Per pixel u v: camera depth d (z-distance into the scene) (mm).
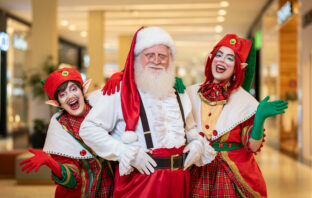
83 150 2516
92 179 2529
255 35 15531
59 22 15703
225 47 2705
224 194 2592
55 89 2521
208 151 2508
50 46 9742
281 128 10586
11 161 6309
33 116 9664
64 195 2594
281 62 10820
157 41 2336
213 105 2703
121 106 2346
